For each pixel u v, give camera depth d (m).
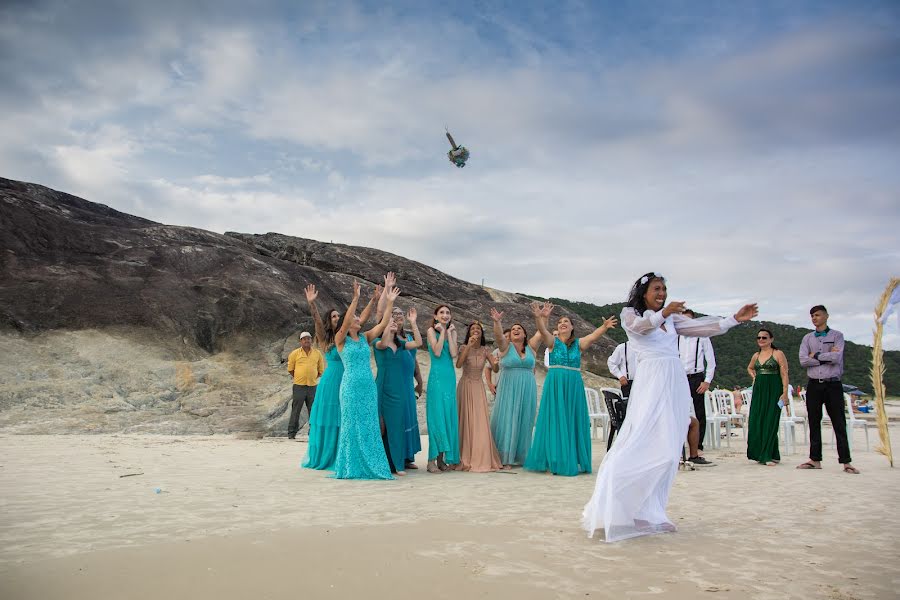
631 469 4.66
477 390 9.09
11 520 4.92
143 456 9.26
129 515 5.14
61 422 12.93
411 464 9.05
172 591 3.33
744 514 5.52
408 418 8.98
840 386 8.70
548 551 4.19
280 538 4.43
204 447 10.91
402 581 3.54
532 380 9.55
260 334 18.05
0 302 15.80
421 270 29.05
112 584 3.42
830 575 3.70
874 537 4.65
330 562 3.87
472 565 3.84
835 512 5.61
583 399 8.73
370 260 27.70
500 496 6.43
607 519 4.43
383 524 4.95
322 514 5.33
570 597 3.31
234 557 3.94
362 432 7.80
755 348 43.19
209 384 15.73
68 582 3.44
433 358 8.88
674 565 3.89
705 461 9.45
